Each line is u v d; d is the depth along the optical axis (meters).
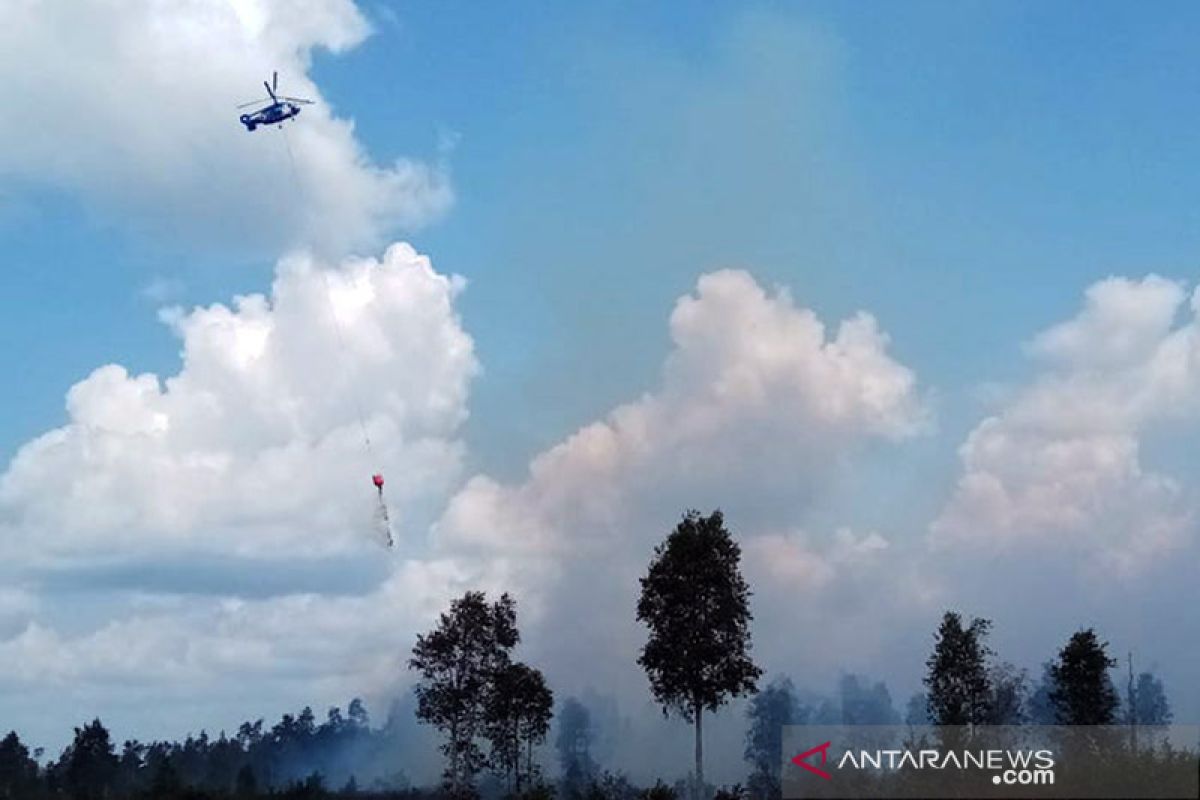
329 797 67.12
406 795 65.69
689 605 48.59
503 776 54.81
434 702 54.72
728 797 47.59
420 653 55.16
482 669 55.00
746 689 48.16
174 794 62.47
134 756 83.62
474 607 55.47
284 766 94.94
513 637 55.62
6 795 65.69
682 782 50.72
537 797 52.16
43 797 65.94
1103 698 44.31
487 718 54.50
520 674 54.94
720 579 48.66
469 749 54.41
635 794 54.78
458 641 55.00
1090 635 45.47
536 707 54.81
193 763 88.56
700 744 48.34
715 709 48.62
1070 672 45.00
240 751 94.50
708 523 49.62
